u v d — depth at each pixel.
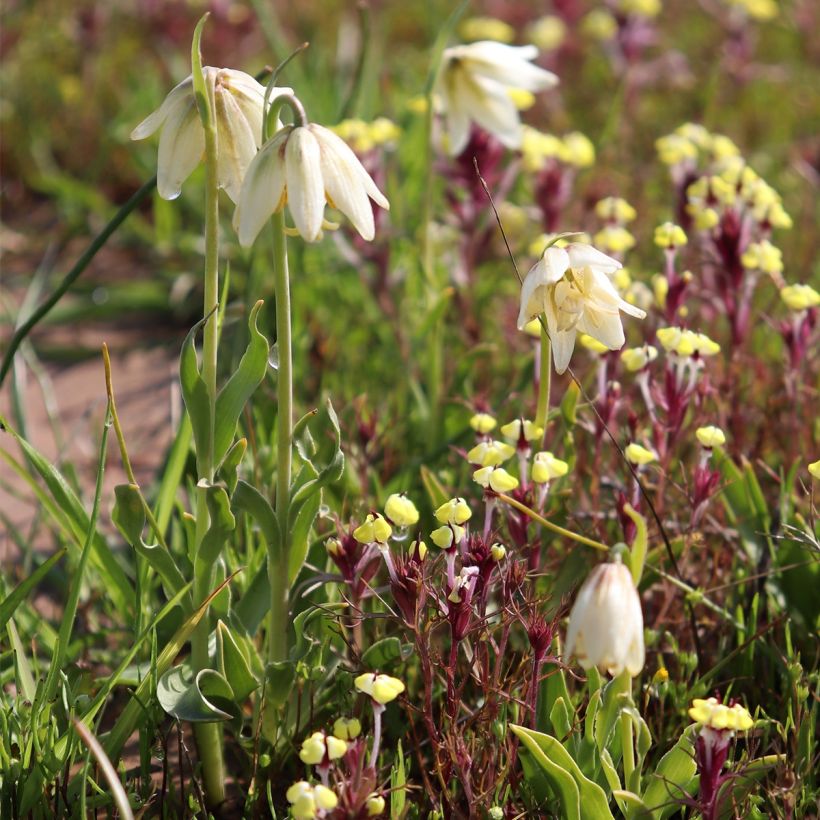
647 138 1.50
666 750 0.81
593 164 1.34
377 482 0.90
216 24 1.61
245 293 1.00
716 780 0.75
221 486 0.78
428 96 0.95
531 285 0.76
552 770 0.77
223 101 0.77
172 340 1.23
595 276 0.77
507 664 0.84
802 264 1.13
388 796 0.81
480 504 0.89
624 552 0.73
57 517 0.84
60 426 1.08
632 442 0.86
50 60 1.67
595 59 1.72
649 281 1.07
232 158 0.77
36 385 1.16
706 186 0.93
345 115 1.07
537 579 0.84
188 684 0.80
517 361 1.01
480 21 1.68
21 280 1.34
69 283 0.84
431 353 0.96
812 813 0.80
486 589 0.78
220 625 0.80
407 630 0.80
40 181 1.44
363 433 0.92
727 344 0.99
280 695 0.81
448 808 0.79
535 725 0.79
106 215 1.39
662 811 0.77
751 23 1.76
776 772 0.79
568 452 0.86
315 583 0.82
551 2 1.75
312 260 1.10
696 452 0.92
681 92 1.62
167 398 1.13
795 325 0.90
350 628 0.84
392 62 1.69
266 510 0.79
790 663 0.81
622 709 0.75
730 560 0.89
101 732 0.86
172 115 0.77
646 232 1.18
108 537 0.95
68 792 0.80
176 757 0.84
